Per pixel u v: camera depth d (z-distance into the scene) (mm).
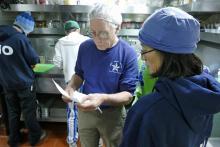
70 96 1166
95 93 1230
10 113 2369
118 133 1351
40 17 2873
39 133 2506
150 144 621
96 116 1308
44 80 2555
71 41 2262
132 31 2799
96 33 1139
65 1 2613
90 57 1276
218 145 1448
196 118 625
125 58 1237
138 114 639
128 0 2715
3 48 2047
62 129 2885
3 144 2539
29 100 2314
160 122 599
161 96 625
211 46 2055
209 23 2135
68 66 2338
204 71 728
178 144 621
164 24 600
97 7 1125
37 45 2998
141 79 1378
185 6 1847
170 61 619
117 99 1164
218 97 587
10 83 2174
